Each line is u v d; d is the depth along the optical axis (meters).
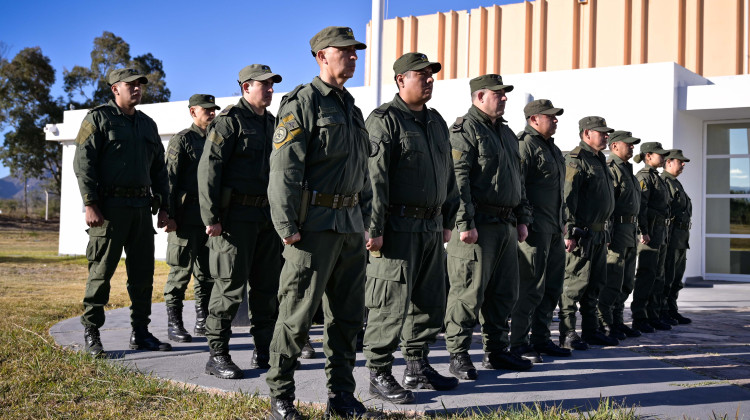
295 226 3.24
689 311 8.37
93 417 3.34
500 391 4.01
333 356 3.47
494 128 4.58
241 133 4.41
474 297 4.38
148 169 5.03
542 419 3.27
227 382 4.12
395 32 21.47
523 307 4.98
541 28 19.36
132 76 4.85
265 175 4.46
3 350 4.73
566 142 11.65
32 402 3.56
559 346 5.49
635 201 6.29
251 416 3.39
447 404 3.69
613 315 6.36
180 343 5.53
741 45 16.22
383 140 3.79
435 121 4.08
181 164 5.75
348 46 3.37
